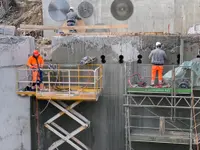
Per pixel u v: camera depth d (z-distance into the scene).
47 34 18.00
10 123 12.23
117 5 17.08
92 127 13.77
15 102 12.50
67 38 13.73
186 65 11.80
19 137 12.75
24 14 26.09
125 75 12.73
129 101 12.91
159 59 11.93
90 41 13.56
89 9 17.34
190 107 11.22
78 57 13.73
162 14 16.81
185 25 16.73
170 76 12.10
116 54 13.43
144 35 13.23
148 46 13.20
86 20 17.52
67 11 17.59
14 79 12.45
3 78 11.78
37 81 12.41
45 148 13.91
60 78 13.88
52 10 17.72
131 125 13.40
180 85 11.66
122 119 13.48
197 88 11.62
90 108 13.70
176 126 12.89
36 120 13.48
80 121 12.61
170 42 13.08
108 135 13.70
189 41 12.86
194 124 12.12
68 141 12.86
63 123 13.82
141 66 13.26
